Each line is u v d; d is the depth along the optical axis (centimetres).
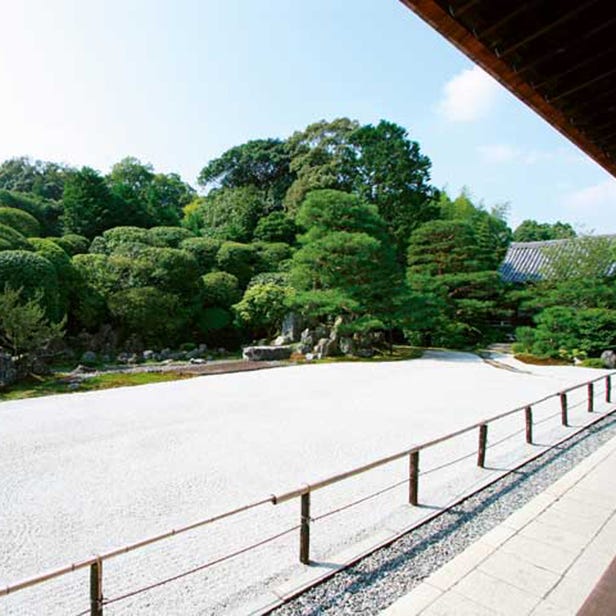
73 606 238
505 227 2678
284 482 410
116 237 1639
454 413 676
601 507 338
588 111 213
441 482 403
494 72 182
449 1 149
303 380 967
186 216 2747
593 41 167
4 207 1595
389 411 685
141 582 258
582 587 238
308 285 1465
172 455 479
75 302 1319
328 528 322
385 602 234
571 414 664
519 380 993
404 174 2169
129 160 3041
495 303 1831
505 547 280
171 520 337
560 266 1547
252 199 2358
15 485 397
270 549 294
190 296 1543
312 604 233
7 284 942
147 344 1405
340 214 1413
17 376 876
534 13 154
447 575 250
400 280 1472
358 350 1412
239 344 1655
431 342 1781
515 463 448
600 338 1311
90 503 364
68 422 604
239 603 237
